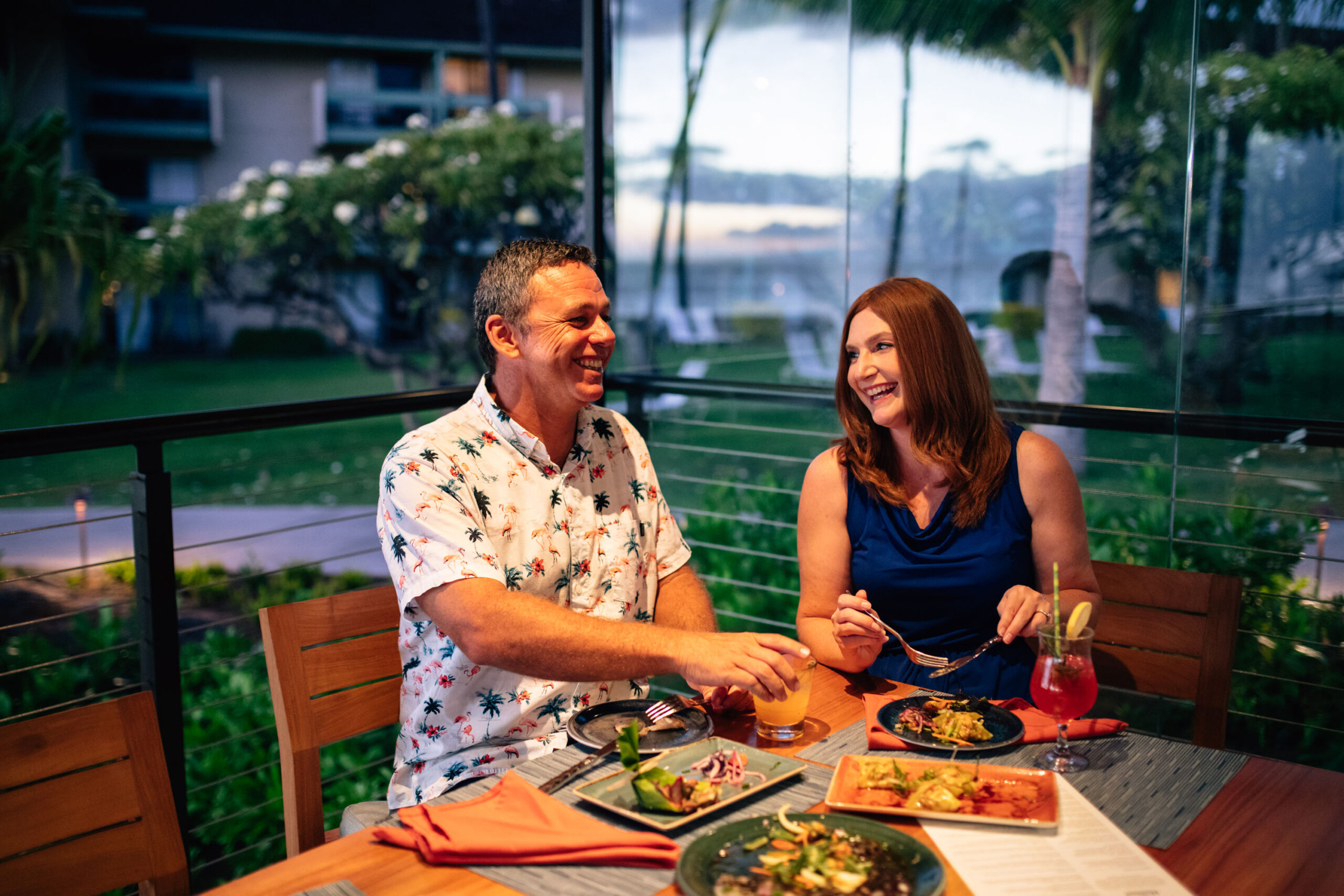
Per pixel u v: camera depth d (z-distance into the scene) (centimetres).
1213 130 270
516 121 926
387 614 156
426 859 100
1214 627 162
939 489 170
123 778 117
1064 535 165
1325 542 243
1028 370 393
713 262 450
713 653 129
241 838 310
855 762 116
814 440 582
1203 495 258
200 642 489
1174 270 354
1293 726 248
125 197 1964
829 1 396
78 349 464
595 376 153
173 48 1975
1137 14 346
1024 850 98
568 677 132
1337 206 254
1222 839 102
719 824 105
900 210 407
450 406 233
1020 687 160
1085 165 367
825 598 174
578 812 108
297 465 1391
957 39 380
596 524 162
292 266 948
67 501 1207
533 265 150
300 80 2027
